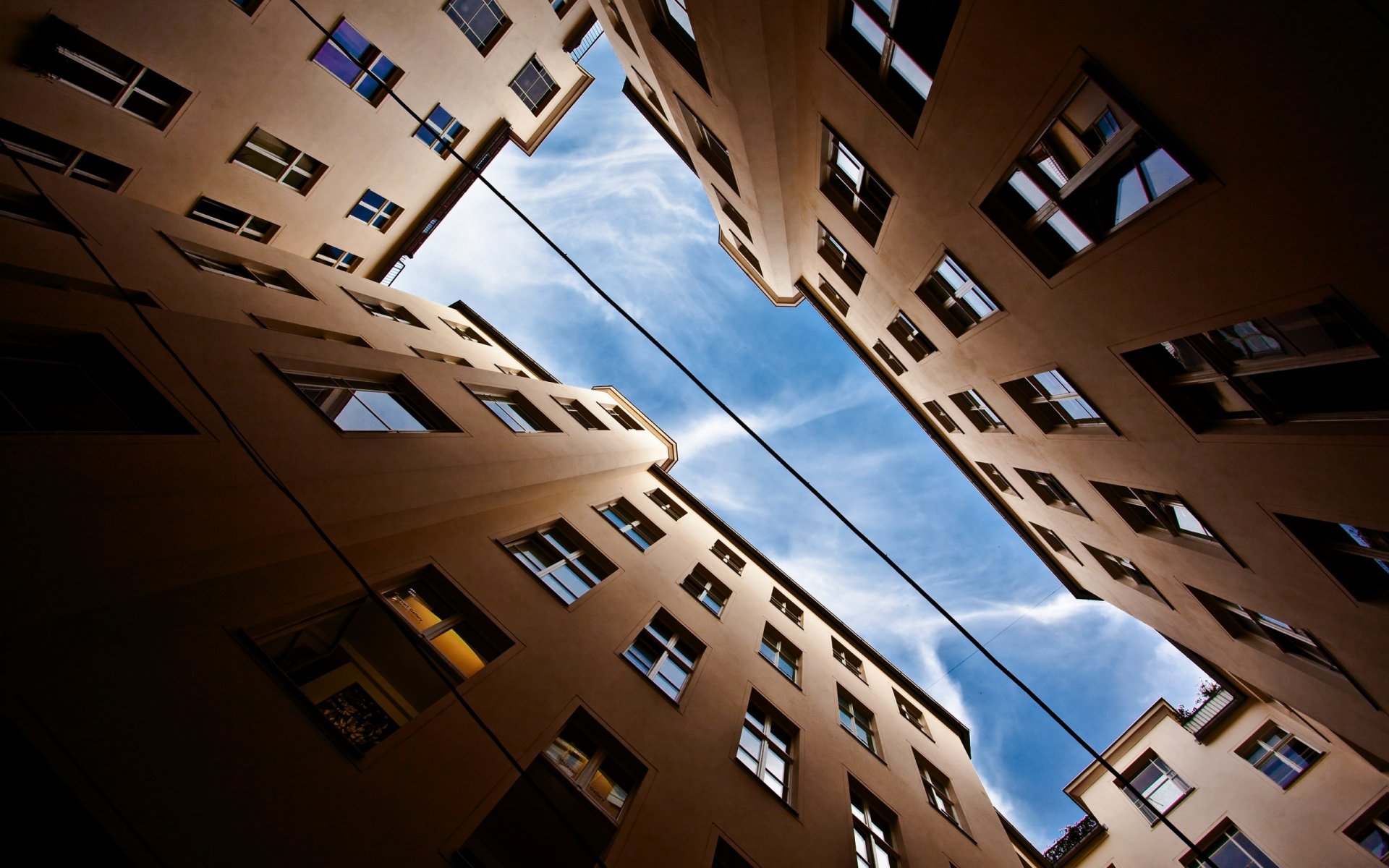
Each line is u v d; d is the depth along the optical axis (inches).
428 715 308.7
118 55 509.0
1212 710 912.3
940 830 605.9
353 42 679.1
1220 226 256.7
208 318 402.0
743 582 881.5
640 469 966.4
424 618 380.2
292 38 618.2
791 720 589.3
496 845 287.9
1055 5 248.4
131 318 330.6
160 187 612.7
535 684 385.4
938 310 547.8
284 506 301.1
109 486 244.7
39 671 201.5
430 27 743.1
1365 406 285.7
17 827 181.5
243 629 267.6
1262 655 557.6
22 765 187.8
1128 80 244.7
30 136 499.8
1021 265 384.8
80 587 216.8
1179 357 355.9
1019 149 321.7
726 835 391.9
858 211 561.3
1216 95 218.8
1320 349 268.1
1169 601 656.4
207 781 214.2
